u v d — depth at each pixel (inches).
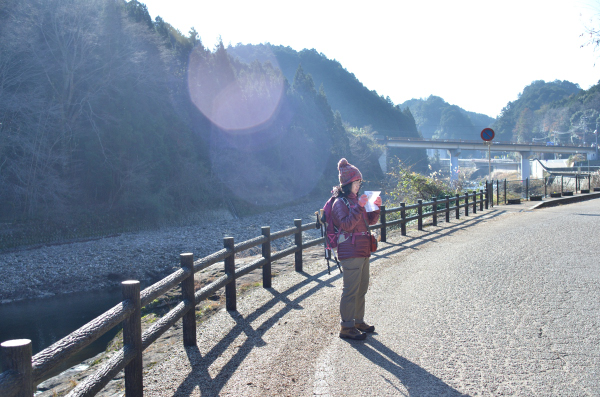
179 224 1556.3
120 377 157.3
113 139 1400.1
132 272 926.4
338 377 138.3
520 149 3641.7
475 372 138.1
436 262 310.7
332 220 174.4
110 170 1396.4
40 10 1222.3
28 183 1187.9
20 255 997.8
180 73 2085.4
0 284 798.5
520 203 793.6
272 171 2385.6
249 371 145.9
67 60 1286.9
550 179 1262.3
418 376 136.7
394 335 173.8
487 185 725.3
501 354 151.3
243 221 1756.9
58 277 860.0
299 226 310.0
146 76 1556.3
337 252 172.2
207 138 2058.3
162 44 1841.8
